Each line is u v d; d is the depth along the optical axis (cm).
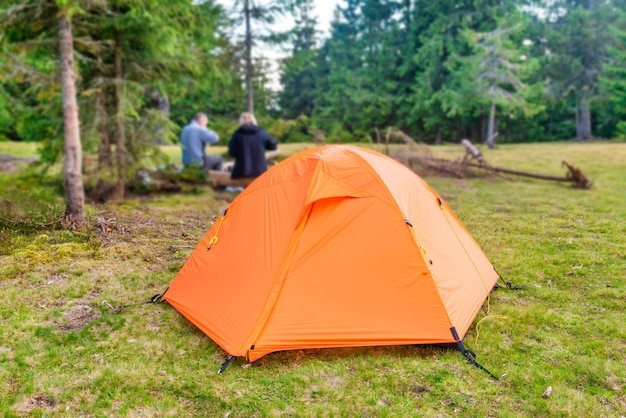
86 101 788
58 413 263
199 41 951
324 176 367
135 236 602
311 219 352
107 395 280
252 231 376
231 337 326
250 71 1540
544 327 368
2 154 1372
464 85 2355
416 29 2988
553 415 262
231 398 278
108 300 411
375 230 347
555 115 3067
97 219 652
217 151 1747
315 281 335
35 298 410
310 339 321
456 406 271
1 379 293
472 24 2712
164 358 321
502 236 618
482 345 339
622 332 356
